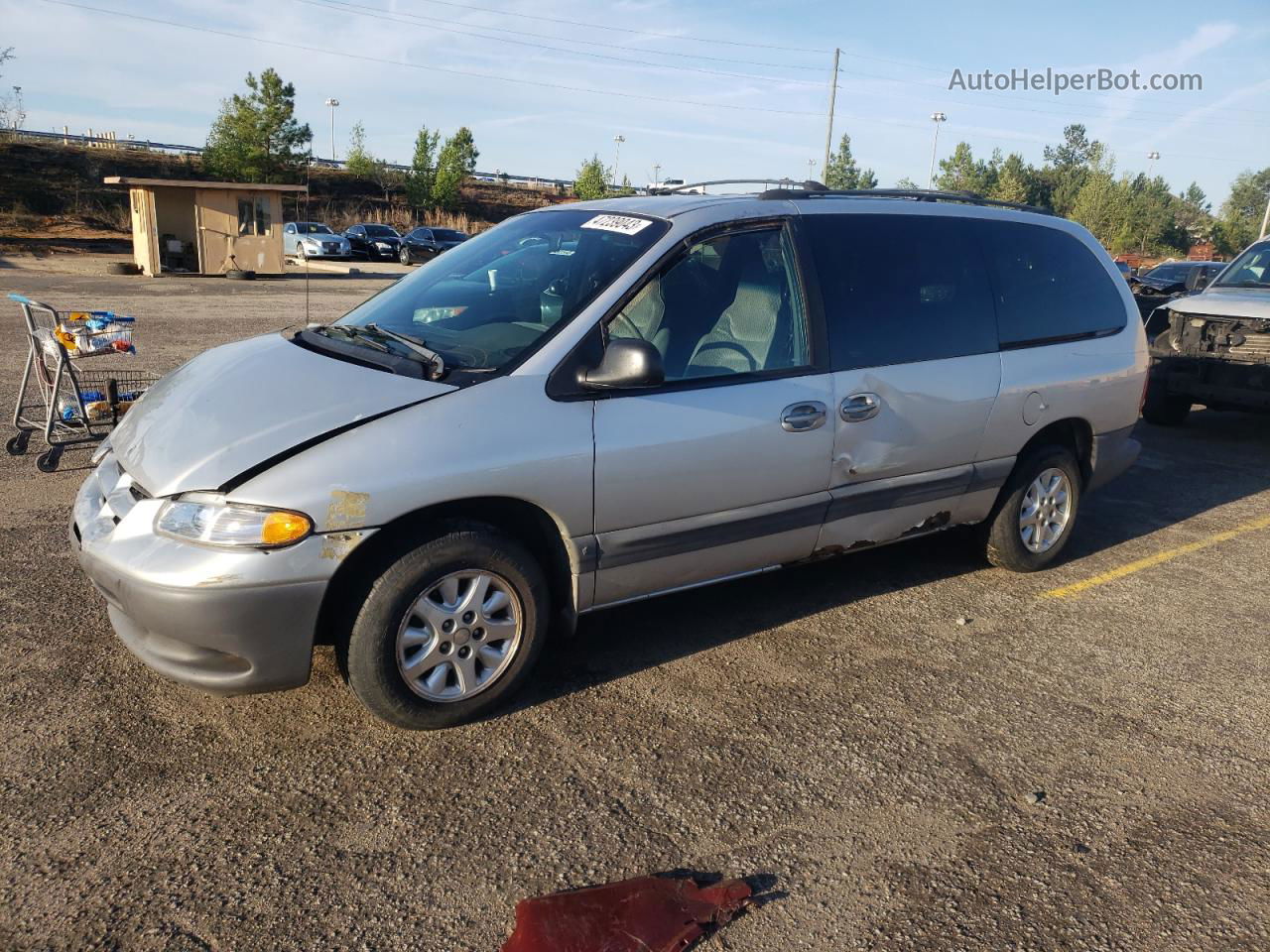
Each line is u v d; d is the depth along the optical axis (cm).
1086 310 518
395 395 324
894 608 475
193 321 1489
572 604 363
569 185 8650
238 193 2566
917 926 262
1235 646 450
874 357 422
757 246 399
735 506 387
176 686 363
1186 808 321
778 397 388
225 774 312
